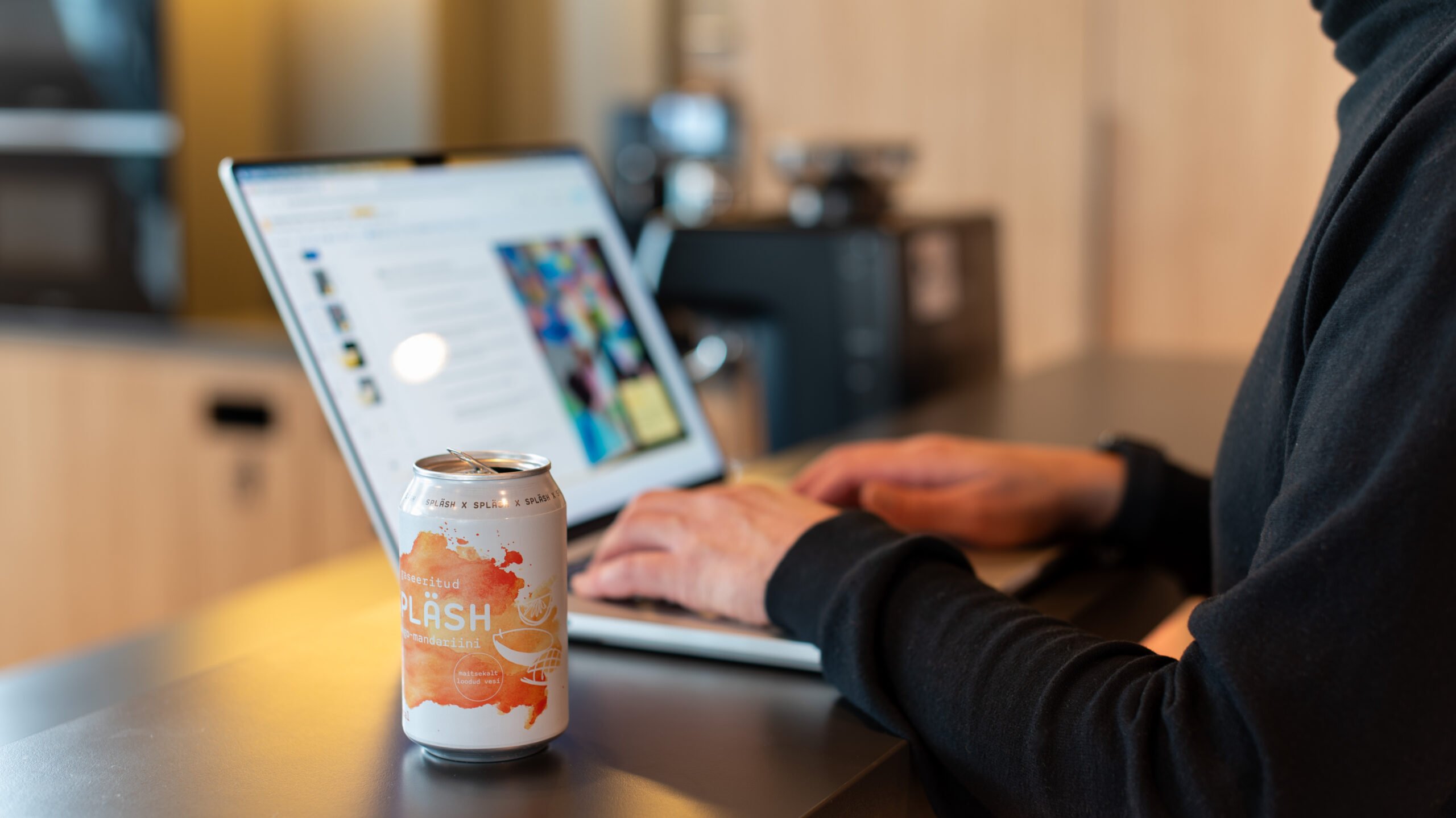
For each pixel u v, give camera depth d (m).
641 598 0.80
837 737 0.65
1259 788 0.54
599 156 3.90
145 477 2.55
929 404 1.66
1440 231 0.54
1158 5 3.04
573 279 1.00
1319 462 0.56
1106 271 3.18
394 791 0.57
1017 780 0.61
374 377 0.80
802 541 0.74
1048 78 3.17
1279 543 0.58
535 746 0.61
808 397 2.12
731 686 0.72
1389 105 0.60
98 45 2.74
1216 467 0.79
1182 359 2.04
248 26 3.01
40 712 0.77
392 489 0.79
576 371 0.97
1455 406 0.53
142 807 0.54
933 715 0.65
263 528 2.47
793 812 0.56
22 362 2.61
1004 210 3.27
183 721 0.64
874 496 0.94
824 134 3.46
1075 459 1.01
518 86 3.99
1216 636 0.56
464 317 0.89
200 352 2.46
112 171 2.77
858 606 0.68
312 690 0.69
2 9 2.78
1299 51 2.90
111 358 2.54
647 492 0.83
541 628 0.60
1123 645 0.65
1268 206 2.99
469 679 0.59
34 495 2.63
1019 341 3.30
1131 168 3.12
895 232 2.02
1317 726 0.54
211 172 2.91
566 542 0.63
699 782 0.59
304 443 2.40
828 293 2.07
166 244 2.78
